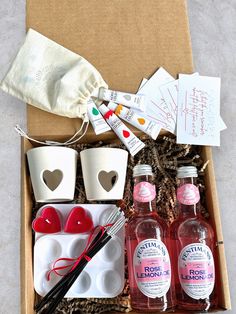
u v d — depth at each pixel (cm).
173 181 47
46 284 43
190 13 65
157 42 47
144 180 42
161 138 48
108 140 47
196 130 45
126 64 46
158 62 46
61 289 41
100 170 43
